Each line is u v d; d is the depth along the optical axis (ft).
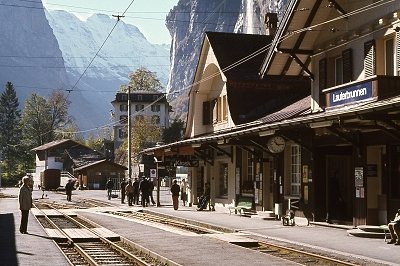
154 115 508.53
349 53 91.45
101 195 265.34
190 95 163.43
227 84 140.46
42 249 65.98
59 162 444.55
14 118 615.57
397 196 77.82
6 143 598.75
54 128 540.11
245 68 144.15
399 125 70.03
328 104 90.99
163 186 364.17
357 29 89.04
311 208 94.84
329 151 93.81
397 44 80.23
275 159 107.14
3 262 55.83
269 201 114.52
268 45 142.41
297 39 100.32
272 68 110.42
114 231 90.68
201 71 155.53
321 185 93.81
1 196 242.17
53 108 542.57
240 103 139.64
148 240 76.54
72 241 76.64
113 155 440.04
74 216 128.06
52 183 348.38
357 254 59.67
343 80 92.89
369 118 67.51
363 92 80.89
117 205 175.32
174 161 159.33
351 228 84.17
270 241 74.02
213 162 141.28
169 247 68.18
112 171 369.50
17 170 496.23
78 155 437.58
